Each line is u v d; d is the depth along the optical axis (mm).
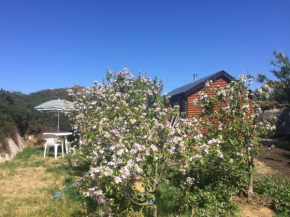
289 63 15305
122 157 3920
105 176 3584
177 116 5305
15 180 7676
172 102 17375
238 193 5980
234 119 6160
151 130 4516
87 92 10180
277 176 7113
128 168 3559
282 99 15969
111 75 10180
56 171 8562
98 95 9750
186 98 13938
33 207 5562
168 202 5453
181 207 5102
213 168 6281
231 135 6047
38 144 15000
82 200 5695
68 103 12547
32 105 17812
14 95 18422
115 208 4238
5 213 5211
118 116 5781
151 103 9500
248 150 6000
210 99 6391
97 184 4035
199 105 6695
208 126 6352
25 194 6398
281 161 9266
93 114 8273
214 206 5059
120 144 4090
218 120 6422
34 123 16016
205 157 5012
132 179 3793
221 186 5793
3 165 9578
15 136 12891
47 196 6152
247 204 5523
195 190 5738
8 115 14016
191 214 4848
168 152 4188
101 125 5398
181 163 4480
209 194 5359
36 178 7879
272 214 5098
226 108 6227
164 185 6285
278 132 15078
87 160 7133
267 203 5531
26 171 8773
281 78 15562
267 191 5914
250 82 6301
